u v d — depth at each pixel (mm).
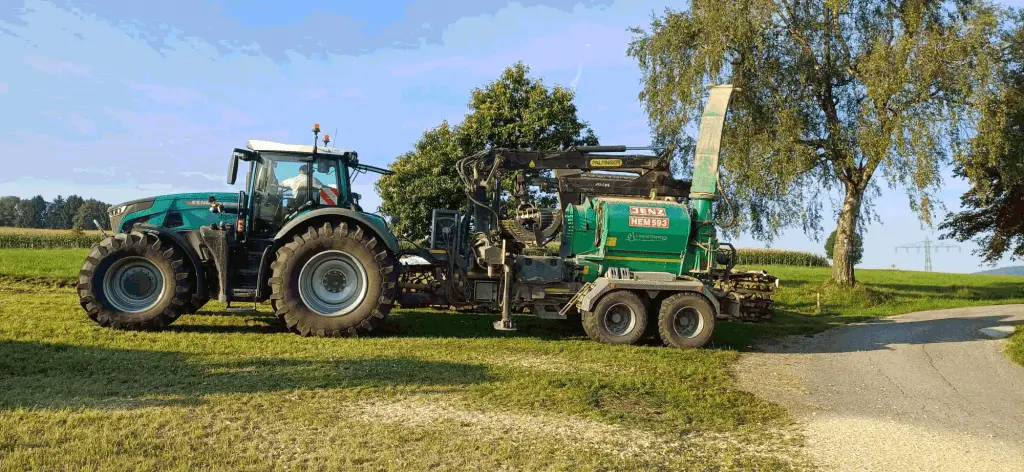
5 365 7113
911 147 19906
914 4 20578
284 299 9961
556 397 6848
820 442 6043
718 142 11922
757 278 13984
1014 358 11148
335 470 4598
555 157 12148
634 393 7336
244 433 5242
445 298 11258
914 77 19969
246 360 7809
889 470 5359
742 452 5621
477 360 8648
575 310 11492
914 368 10195
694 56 22422
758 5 21219
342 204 11195
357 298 10289
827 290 22781
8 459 4414
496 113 20438
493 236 11852
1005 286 34500
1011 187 24359
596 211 11688
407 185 21062
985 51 20078
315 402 6207
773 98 21797
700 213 11812
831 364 10320
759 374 9172
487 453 5105
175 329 10133
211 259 10469
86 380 6613
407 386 6949
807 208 23062
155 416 5477
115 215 11102
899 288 29641
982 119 19750
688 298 10883
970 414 7398
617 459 5188
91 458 4516
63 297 13281
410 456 4949
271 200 10914
